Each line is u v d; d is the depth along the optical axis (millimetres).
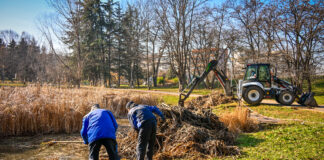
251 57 25031
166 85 50000
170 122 6508
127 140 6289
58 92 11781
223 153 5324
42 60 37156
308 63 20562
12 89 11188
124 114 12609
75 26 33344
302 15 19297
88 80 45125
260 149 5449
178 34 29688
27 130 8086
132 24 43312
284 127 7820
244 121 7875
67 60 40031
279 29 20891
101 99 11836
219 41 31641
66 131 8305
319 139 5742
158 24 31578
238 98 14852
